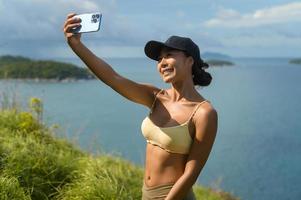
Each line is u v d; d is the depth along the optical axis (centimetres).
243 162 4597
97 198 630
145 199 388
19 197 584
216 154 4934
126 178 741
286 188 3728
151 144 387
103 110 6512
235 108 10362
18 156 657
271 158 4900
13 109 926
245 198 3359
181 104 380
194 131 372
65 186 664
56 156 732
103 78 405
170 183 374
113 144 3991
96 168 716
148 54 389
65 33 396
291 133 6862
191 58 379
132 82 407
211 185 1246
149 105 407
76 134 988
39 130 874
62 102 5978
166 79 379
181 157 374
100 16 381
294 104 11888
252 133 6669
